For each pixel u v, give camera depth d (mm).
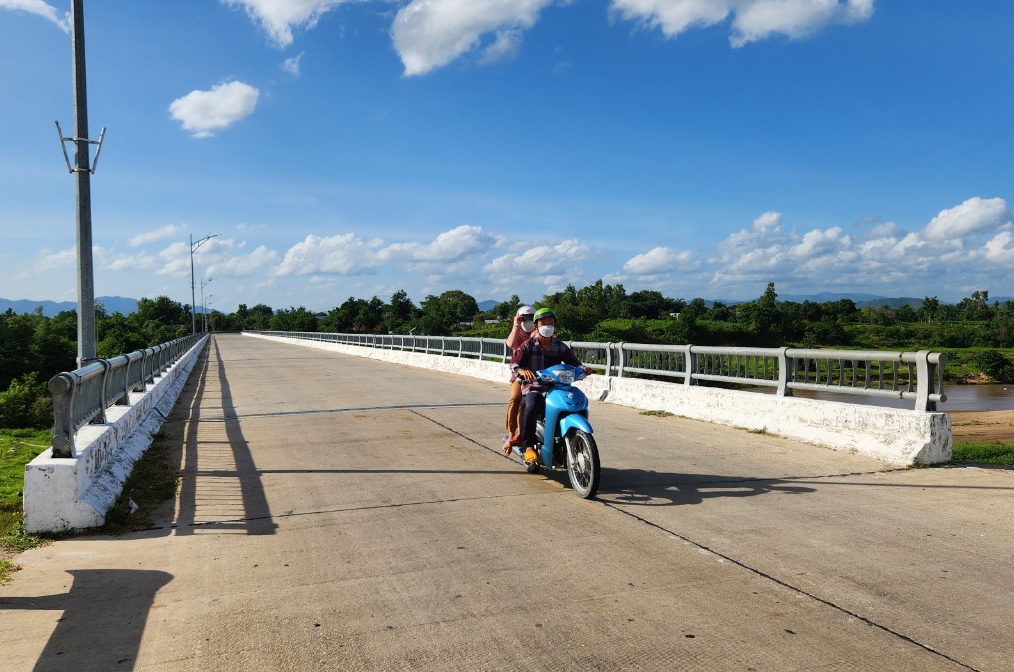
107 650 3592
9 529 5816
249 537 5555
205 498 6797
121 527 5887
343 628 3799
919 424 7637
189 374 24297
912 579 4375
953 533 5293
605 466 7926
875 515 5801
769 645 3500
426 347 28906
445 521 5871
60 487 5723
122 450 7945
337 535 5547
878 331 124312
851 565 4637
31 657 3523
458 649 3520
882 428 8086
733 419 10453
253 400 15414
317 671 3324
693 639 3578
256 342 78625
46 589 4477
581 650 3479
